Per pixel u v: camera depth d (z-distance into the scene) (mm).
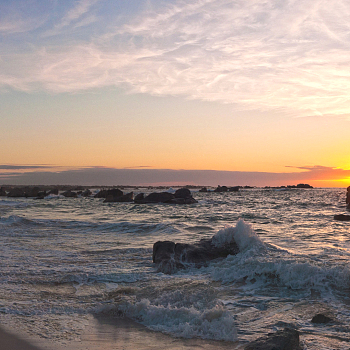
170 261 10227
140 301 7031
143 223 21375
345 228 19359
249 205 42500
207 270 9984
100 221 23203
